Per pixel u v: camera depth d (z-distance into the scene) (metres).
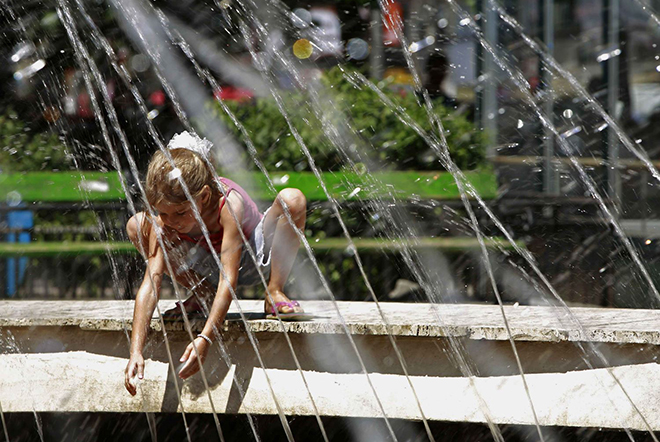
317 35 15.12
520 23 16.11
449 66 15.71
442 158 14.63
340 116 14.63
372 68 15.27
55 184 14.77
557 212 14.80
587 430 7.45
